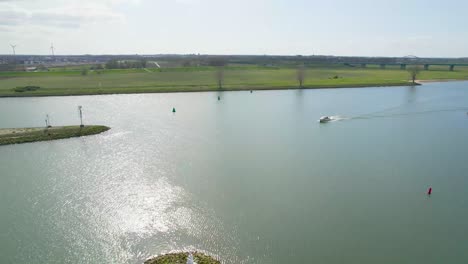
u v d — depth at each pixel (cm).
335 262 3931
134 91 15488
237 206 5119
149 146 7894
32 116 10712
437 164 6981
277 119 10794
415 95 15788
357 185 5931
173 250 4075
